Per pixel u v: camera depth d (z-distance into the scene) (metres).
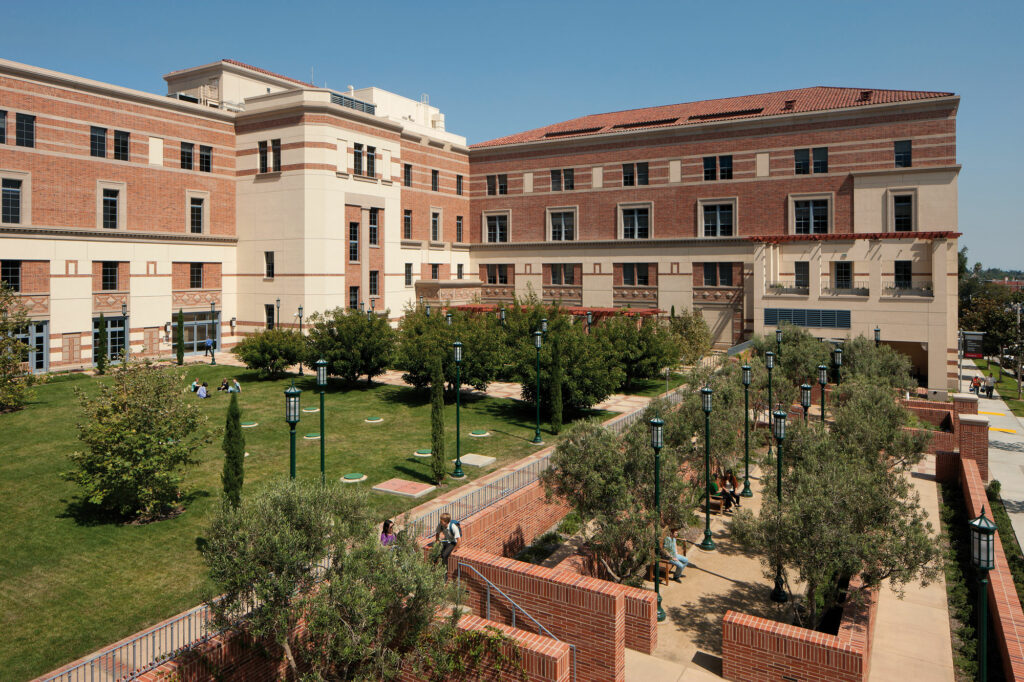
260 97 49.47
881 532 13.18
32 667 12.07
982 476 25.28
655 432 15.22
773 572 15.72
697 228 54.56
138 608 14.15
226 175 50.44
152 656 12.26
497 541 18.02
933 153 46.09
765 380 28.03
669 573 17.25
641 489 16.08
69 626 13.45
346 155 49.81
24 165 38.97
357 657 10.75
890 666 13.31
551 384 29.86
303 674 10.87
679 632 14.66
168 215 46.66
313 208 47.81
